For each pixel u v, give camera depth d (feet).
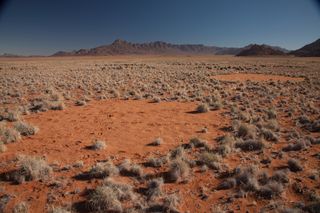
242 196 25.25
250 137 41.37
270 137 41.32
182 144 39.29
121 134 43.91
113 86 95.66
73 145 38.40
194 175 29.66
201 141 38.81
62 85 98.12
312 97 76.84
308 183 27.50
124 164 30.78
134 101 72.08
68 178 28.50
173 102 70.85
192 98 75.41
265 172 28.73
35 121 50.78
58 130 45.42
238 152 36.01
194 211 23.20
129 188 26.05
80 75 132.16
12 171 29.32
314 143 38.99
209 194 25.88
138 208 23.44
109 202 23.47
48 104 62.08
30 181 27.71
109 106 65.57
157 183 26.76
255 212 23.03
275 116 54.90
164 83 99.91
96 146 36.88
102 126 48.32
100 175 28.89
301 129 46.44
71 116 55.16
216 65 218.59
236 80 118.32
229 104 67.15
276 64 232.94
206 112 59.98
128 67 197.77
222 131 45.91
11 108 60.39
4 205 23.26
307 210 22.89
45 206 23.57
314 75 137.08
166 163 32.53
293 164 30.94
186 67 198.29
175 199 24.29
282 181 27.71
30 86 92.89
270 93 82.58
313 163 32.32
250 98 75.77
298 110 60.70
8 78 115.03
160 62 285.23
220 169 30.78
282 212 22.36
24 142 39.06
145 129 46.88
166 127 48.26
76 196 25.18
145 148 37.73
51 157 33.86
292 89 91.61
